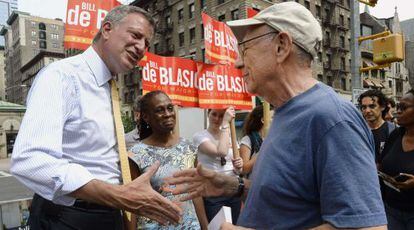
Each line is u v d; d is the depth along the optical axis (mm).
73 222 1617
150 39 1863
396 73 43594
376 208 1021
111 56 1748
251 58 1310
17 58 98000
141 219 2350
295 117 1191
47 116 1452
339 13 33562
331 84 32906
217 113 3912
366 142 1100
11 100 106250
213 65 4828
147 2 34594
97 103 1702
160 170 2404
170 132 2635
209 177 1671
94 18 3783
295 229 1165
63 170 1361
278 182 1174
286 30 1228
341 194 1027
